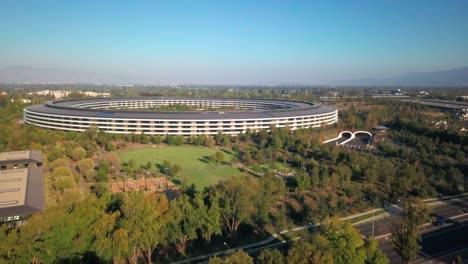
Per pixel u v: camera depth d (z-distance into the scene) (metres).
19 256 107.19
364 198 198.75
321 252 96.31
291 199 194.50
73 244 119.38
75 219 122.94
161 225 131.38
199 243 148.50
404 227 132.50
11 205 134.12
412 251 123.94
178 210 138.62
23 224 126.62
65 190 167.12
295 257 95.25
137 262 133.88
